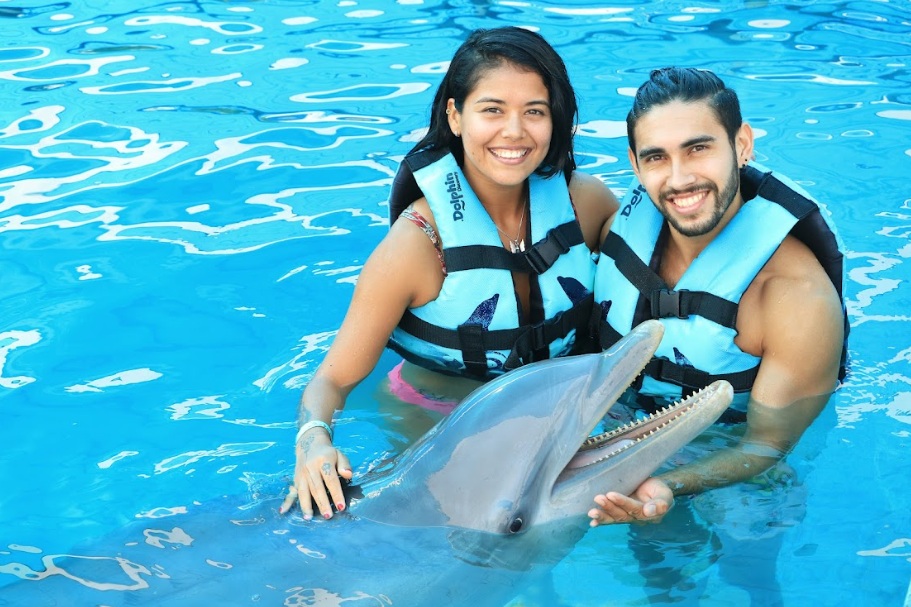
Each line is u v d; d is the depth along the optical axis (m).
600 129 6.71
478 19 8.87
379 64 7.97
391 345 4.72
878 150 6.32
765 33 8.31
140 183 6.34
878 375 4.40
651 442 3.56
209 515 3.64
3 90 7.65
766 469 3.86
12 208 6.07
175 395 4.54
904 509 3.67
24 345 4.89
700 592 3.36
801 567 3.44
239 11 9.24
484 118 4.19
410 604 3.24
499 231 4.53
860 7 8.88
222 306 5.17
